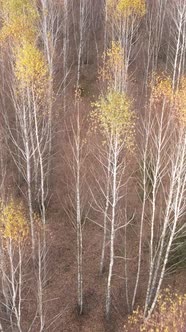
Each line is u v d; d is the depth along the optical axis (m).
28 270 21.91
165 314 17.59
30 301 21.08
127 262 22.89
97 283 22.28
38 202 25.12
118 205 24.02
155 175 17.00
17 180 26.98
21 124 24.06
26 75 21.84
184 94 19.73
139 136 24.61
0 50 28.58
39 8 32.81
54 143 28.45
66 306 21.19
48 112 26.59
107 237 24.11
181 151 17.12
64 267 22.91
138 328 19.64
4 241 18.83
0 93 29.91
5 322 19.53
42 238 23.67
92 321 20.80
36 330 19.88
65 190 26.70
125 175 24.33
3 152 27.94
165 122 22.88
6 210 18.06
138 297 21.22
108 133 17.50
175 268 21.36
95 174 25.77
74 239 24.33
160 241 19.69
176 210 16.78
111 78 27.75
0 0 29.77
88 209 25.12
